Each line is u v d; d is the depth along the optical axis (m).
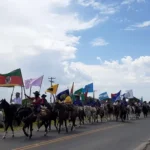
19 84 32.88
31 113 23.06
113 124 37.97
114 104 48.22
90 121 40.81
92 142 20.97
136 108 53.28
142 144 20.06
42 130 29.17
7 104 23.22
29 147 18.39
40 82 37.09
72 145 19.47
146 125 36.34
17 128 30.61
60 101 30.39
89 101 42.94
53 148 18.16
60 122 27.25
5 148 17.95
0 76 32.69
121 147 18.80
